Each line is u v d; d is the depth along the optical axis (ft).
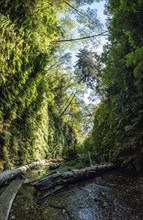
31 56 26.32
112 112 18.90
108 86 20.88
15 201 12.12
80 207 11.39
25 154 26.48
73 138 65.62
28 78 26.66
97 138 21.90
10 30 22.44
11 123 24.49
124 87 16.85
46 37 28.58
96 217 10.50
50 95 53.52
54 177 14.15
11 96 23.54
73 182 14.67
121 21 16.76
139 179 14.93
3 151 22.47
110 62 18.84
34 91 27.78
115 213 10.85
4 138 22.71
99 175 16.21
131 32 15.67
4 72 22.09
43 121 36.45
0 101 22.40
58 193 13.25
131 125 15.67
